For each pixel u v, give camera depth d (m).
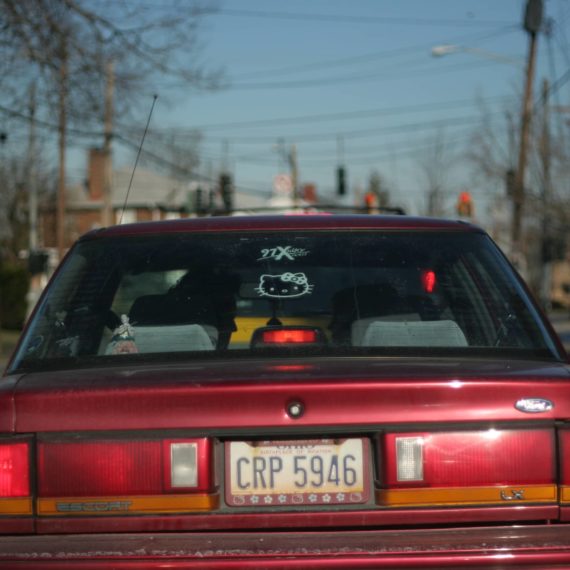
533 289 41.88
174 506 3.89
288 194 33.97
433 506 3.89
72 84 23.91
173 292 4.75
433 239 5.05
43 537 3.86
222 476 3.94
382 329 4.56
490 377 3.98
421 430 3.92
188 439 3.91
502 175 42.06
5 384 4.14
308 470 3.95
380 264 4.88
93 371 4.29
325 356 4.38
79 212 79.38
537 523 3.92
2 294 50.81
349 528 3.92
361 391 3.91
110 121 25.55
